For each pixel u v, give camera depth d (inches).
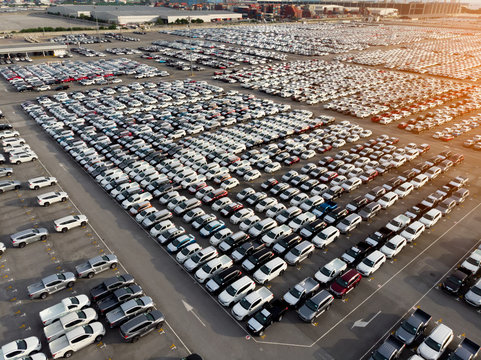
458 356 1131.9
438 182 2372.0
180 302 1398.9
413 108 3757.4
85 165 2434.8
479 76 5226.4
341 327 1294.3
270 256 1599.4
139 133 2979.8
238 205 1979.6
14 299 1390.3
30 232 1706.4
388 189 2229.3
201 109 3622.0
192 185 2215.8
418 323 1243.8
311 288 1419.8
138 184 2203.5
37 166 2486.5
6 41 7022.6
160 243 1747.0
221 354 1183.6
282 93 4224.9
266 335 1257.4
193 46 7263.8
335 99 4212.6
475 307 1386.6
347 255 1622.8
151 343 1222.3
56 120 3225.9
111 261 1547.7
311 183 2239.2
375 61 6314.0
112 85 4490.7
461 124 3380.9
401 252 1704.0
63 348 1146.0
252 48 7490.2
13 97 3956.7
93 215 1962.4
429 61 6382.9
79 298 1333.7
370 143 2881.4
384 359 1118.4
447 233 1851.6
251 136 2947.8
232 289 1398.9
